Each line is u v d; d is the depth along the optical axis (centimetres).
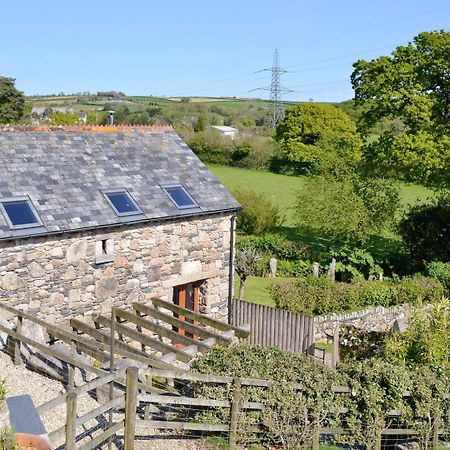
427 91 2831
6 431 608
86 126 1641
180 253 1565
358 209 2734
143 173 1595
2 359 1120
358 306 1897
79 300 1360
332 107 5706
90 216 1358
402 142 2712
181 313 1459
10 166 1370
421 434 995
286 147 5491
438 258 2716
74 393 738
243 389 926
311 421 945
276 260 2594
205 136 5606
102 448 879
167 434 947
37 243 1265
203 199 1623
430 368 1096
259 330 1664
